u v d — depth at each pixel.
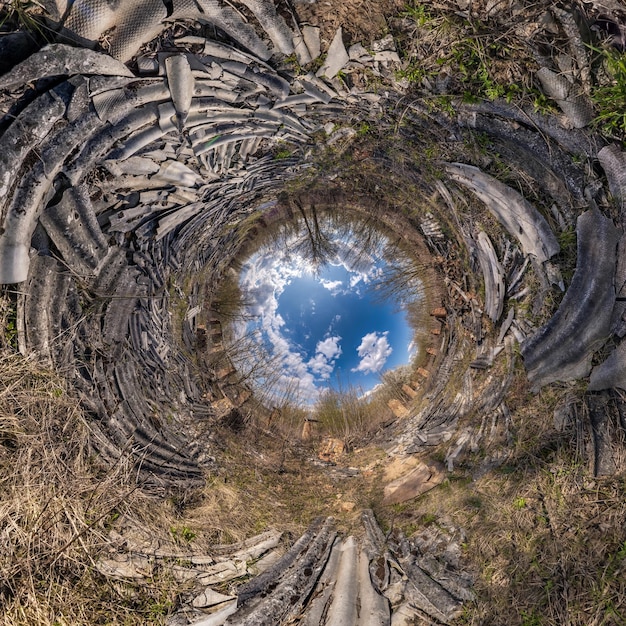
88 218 2.79
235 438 4.66
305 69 3.05
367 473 4.72
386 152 3.98
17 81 2.18
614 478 3.18
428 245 4.73
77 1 2.22
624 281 2.98
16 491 2.75
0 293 2.60
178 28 2.58
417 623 3.41
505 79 2.88
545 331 3.48
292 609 3.44
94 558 3.07
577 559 3.16
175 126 2.86
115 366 3.45
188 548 3.54
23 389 2.75
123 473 3.30
